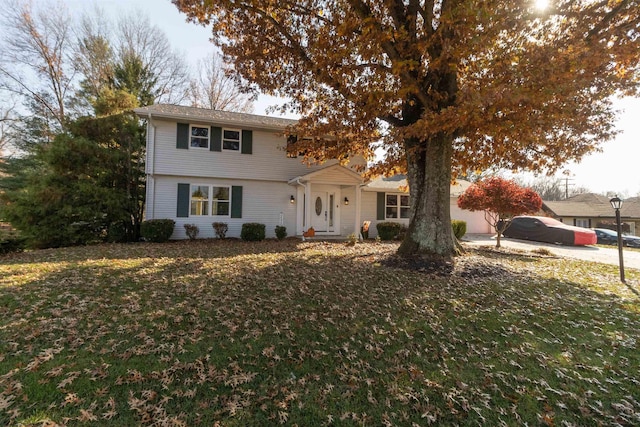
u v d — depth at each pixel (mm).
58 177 11078
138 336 3396
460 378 2750
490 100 5645
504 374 2826
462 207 12695
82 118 12000
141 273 6211
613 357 3188
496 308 4516
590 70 6465
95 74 20344
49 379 2578
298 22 8094
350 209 15297
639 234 26078
